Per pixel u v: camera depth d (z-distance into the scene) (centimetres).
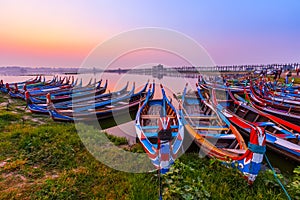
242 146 482
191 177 407
